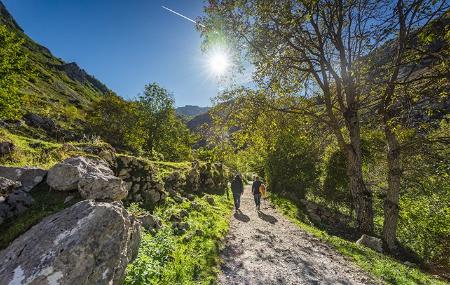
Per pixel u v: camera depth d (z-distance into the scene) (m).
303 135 20.98
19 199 7.09
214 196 21.83
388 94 16.94
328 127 21.52
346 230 20.64
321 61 19.80
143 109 64.81
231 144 18.86
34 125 46.12
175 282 7.48
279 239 13.36
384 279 9.68
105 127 62.78
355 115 19.30
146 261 7.72
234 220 16.30
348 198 25.56
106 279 5.53
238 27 17.73
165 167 20.66
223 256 10.20
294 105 20.58
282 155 29.44
